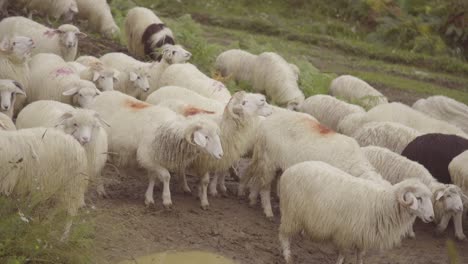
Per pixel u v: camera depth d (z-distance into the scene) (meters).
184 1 23.55
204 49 16.20
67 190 9.72
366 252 10.88
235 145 10.95
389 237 9.97
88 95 11.48
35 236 9.38
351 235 9.95
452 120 14.14
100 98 11.10
